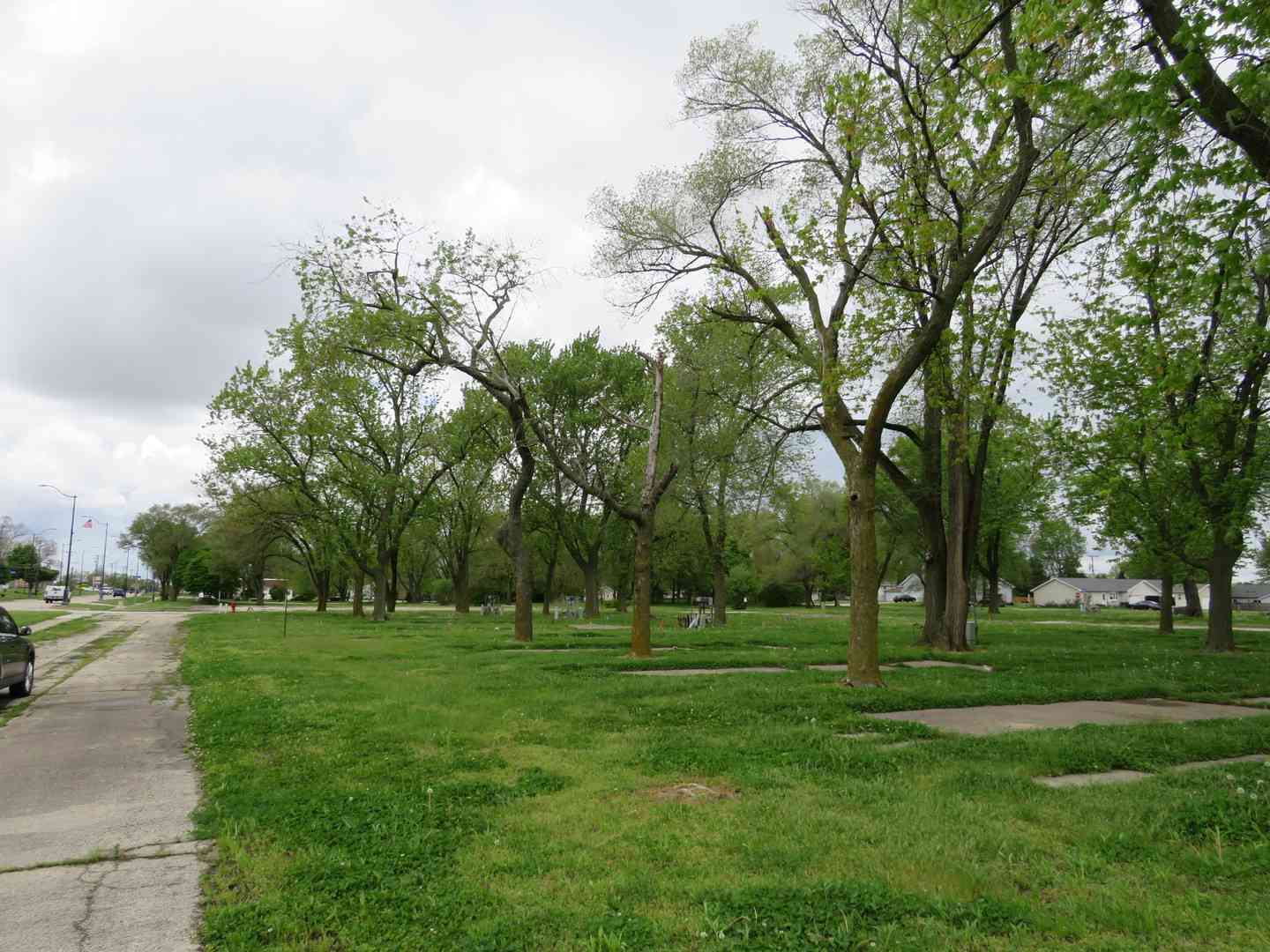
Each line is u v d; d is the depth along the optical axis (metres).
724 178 19.30
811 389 23.12
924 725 10.23
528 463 25.69
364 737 9.53
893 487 39.53
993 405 19.72
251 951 4.16
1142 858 5.26
